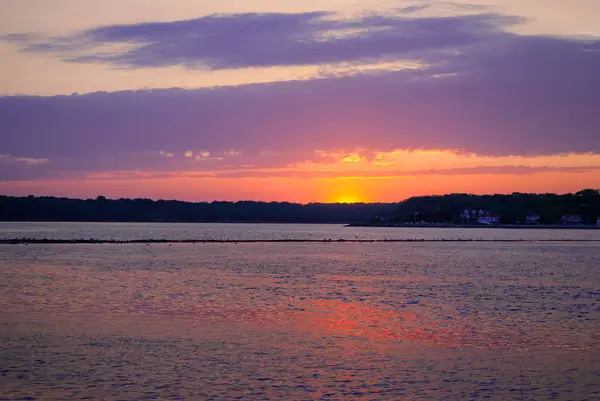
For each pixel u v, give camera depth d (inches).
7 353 1141.1
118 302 1776.6
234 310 1648.6
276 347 1217.4
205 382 988.6
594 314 1621.6
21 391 933.8
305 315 1581.0
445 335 1343.5
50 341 1240.8
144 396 920.9
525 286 2293.3
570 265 3390.7
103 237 7288.4
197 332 1346.0
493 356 1165.7
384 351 1195.9
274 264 3331.7
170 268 2999.5
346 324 1459.2
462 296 1982.0
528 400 928.9
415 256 4168.3
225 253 4308.6
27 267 2982.3
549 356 1167.0
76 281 2346.2
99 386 961.5
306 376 1029.8
